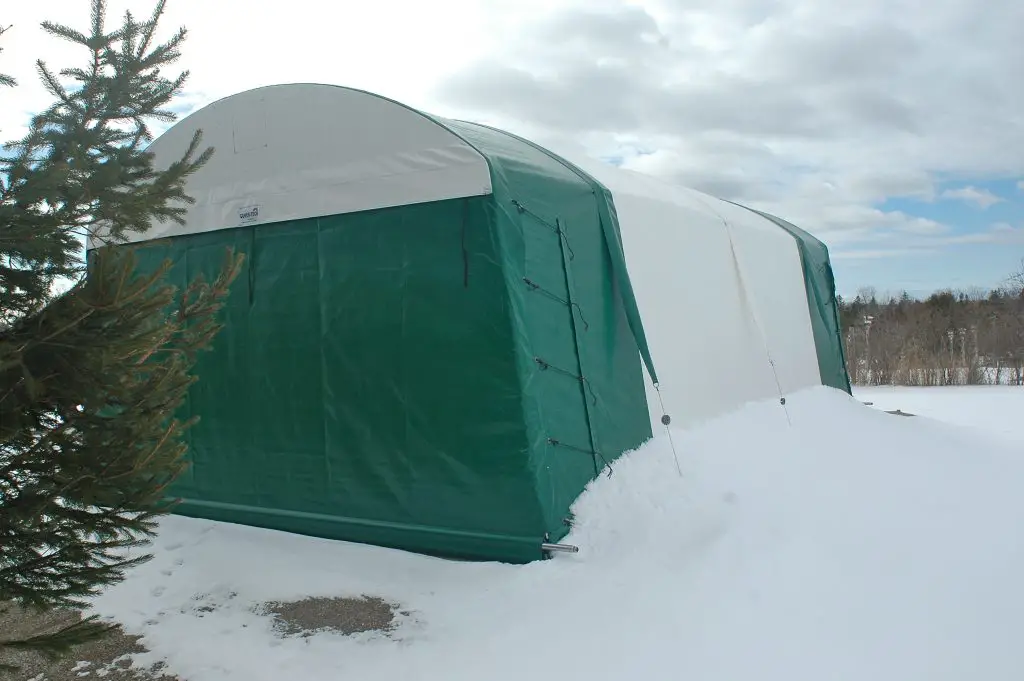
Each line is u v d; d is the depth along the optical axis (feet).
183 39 10.03
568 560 15.72
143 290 8.83
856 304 107.14
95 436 9.09
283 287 19.04
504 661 12.23
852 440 27.89
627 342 21.25
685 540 16.11
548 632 13.10
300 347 18.78
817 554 15.97
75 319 8.55
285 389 18.97
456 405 16.75
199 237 20.39
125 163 9.76
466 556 16.60
